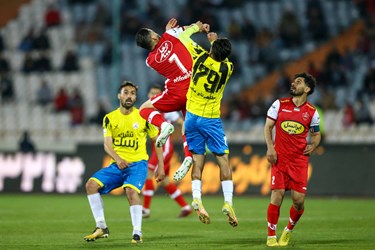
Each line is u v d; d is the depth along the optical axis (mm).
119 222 44969
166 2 99625
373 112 86688
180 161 68875
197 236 37031
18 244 33531
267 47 93875
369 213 50688
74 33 100000
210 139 33094
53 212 52062
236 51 94312
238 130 84062
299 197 32188
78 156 72062
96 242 34219
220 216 49031
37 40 97375
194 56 33938
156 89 46344
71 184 71938
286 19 95250
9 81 93375
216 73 32250
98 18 98750
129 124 34031
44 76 95188
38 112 91438
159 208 56781
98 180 33781
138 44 34281
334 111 84688
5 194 72250
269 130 32375
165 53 33844
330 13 99875
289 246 32438
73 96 88188
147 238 36094
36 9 103812
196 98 32781
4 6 105625
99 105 86750
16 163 73438
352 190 66625
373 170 66312
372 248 31922
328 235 37156
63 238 36062
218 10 99875
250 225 42938
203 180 69188
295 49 94812
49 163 72688
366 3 98875
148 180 47719
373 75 87812
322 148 67875
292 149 32125
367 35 93562
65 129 87750
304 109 32031
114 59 88375
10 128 91875
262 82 92625
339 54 89625
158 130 34562
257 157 68750
